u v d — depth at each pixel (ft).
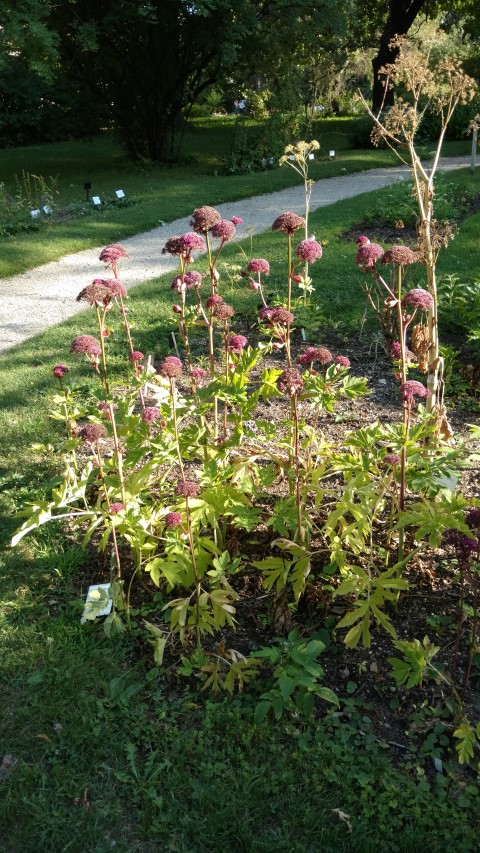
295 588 9.62
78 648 9.97
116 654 9.87
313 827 7.55
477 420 15.89
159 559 9.96
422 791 7.86
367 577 9.21
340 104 109.09
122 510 10.14
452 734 8.54
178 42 61.46
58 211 49.65
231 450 14.02
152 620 10.44
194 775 8.23
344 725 8.67
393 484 10.55
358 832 7.48
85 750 8.55
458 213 38.58
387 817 7.64
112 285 10.62
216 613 9.53
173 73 63.82
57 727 8.82
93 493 13.26
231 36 58.23
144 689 9.35
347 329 22.11
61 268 34.55
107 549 11.81
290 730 8.61
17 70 86.99
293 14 61.82
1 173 66.13
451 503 9.58
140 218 44.37
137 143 69.31
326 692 8.58
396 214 37.09
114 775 8.23
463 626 10.01
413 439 10.07
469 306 20.89
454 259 29.12
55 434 16.28
